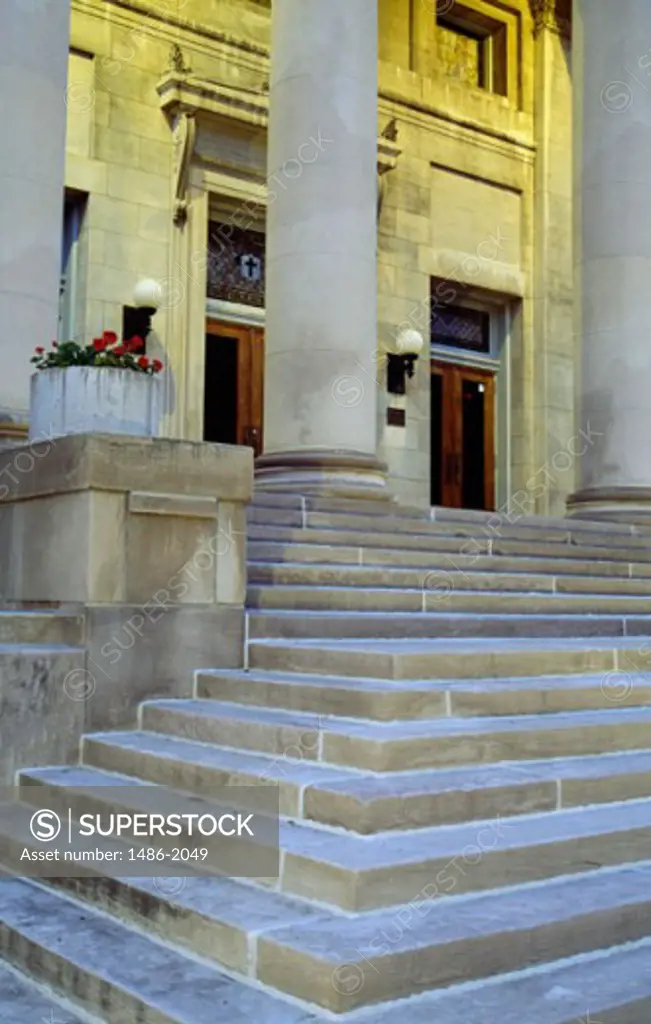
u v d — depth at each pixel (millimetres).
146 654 7195
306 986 4062
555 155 20781
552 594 10203
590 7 14586
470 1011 3986
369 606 8625
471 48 20797
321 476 11531
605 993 4168
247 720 6199
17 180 10570
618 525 13281
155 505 7301
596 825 5266
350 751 5527
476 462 20344
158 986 4312
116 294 15484
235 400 16984
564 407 20438
